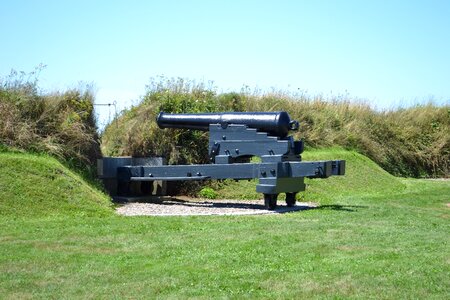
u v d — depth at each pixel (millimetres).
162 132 17031
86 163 14617
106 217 11094
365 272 6859
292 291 6113
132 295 5930
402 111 26719
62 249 7926
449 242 8773
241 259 7430
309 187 16484
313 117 21969
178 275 6660
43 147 13680
